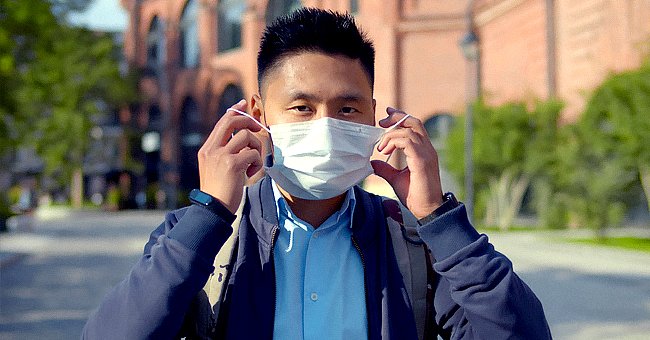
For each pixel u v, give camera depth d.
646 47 19.94
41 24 15.86
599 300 10.69
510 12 30.72
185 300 1.59
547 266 14.92
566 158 19.64
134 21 55.00
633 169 18.58
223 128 1.72
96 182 62.97
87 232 28.56
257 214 1.77
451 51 35.81
